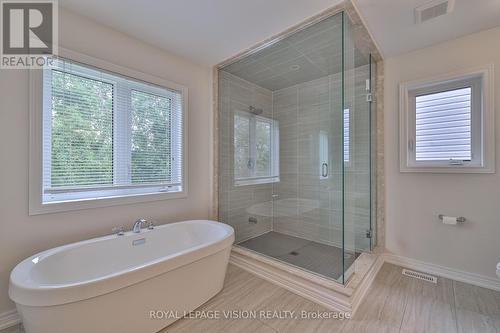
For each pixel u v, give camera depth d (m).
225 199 2.90
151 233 2.03
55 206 1.66
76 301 1.09
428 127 2.26
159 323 1.42
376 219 2.51
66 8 1.71
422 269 2.23
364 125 2.35
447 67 2.10
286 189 3.10
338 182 2.29
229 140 2.95
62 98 1.74
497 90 1.86
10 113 1.49
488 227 1.92
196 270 1.61
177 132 2.54
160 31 2.03
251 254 2.43
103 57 1.93
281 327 1.46
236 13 1.78
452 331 1.41
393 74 2.40
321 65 2.50
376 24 1.87
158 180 2.38
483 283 1.92
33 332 1.11
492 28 1.89
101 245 1.75
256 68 2.77
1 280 1.46
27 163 1.55
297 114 2.98
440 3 1.60
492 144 1.88
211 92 2.83
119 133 2.08
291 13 1.77
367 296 1.80
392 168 2.42
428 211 2.21
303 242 2.76
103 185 1.97
